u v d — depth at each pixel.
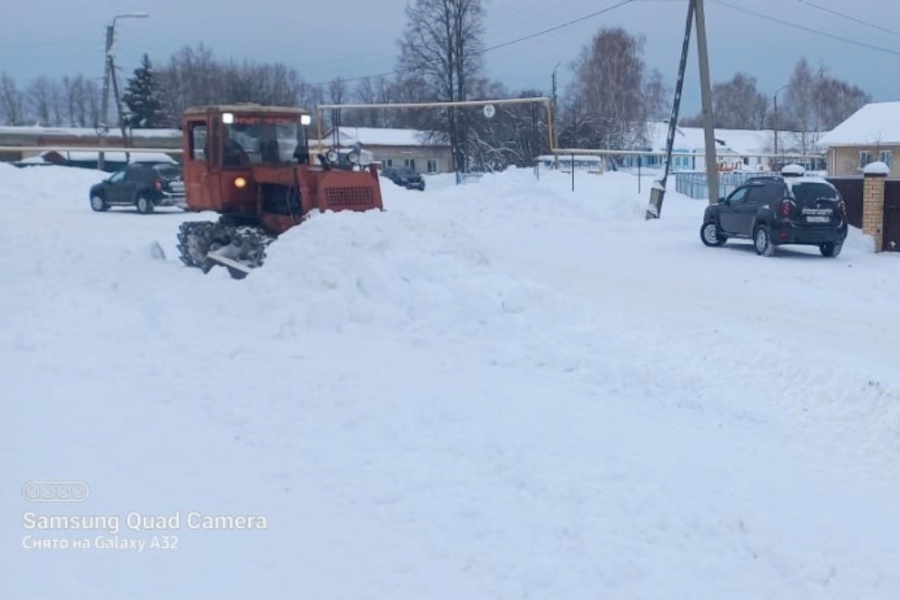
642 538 6.01
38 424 8.27
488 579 5.50
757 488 6.81
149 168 32.16
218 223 16.30
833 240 21.38
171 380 9.70
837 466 7.43
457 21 58.72
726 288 17.12
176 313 12.56
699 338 10.66
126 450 7.62
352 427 8.11
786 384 9.20
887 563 5.73
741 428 8.27
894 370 10.33
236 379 9.64
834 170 58.91
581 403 8.84
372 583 5.44
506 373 9.89
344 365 10.12
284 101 73.75
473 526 6.19
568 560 5.72
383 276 12.49
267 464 7.31
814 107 88.94
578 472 6.99
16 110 89.31
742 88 107.75
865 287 17.28
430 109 61.41
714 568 5.65
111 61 50.66
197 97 71.81
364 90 84.12
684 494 6.62
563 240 25.61
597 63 71.06
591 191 37.75
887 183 22.95
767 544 5.89
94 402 8.95
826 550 5.86
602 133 66.50
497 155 61.44
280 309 12.20
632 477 6.92
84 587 5.37
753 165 72.44
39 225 26.08
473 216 30.55
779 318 14.09
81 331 11.96
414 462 7.30
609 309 14.20
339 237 13.10
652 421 8.37
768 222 21.58
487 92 61.69
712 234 23.78
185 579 5.48
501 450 7.44
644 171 60.09
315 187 15.18
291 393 9.07
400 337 11.36
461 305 11.72
